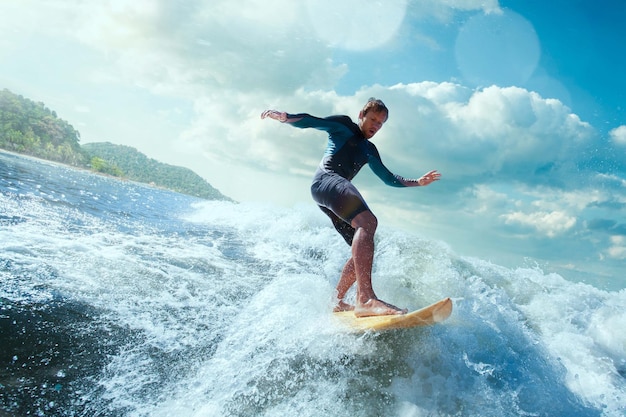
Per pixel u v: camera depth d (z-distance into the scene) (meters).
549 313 4.28
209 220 7.94
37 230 4.16
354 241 2.78
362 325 2.48
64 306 2.65
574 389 2.69
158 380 2.16
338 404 2.12
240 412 2.02
